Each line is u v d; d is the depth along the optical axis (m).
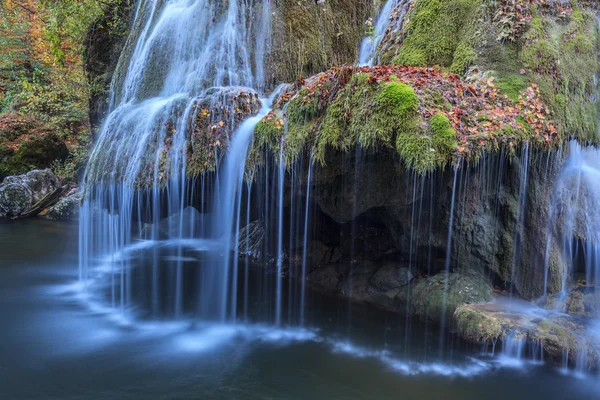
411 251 6.34
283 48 7.81
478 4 5.86
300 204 6.67
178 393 4.16
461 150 4.18
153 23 8.79
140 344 5.29
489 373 4.60
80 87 15.84
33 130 17.16
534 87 5.16
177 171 6.01
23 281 7.77
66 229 12.73
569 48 5.62
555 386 4.34
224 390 4.24
